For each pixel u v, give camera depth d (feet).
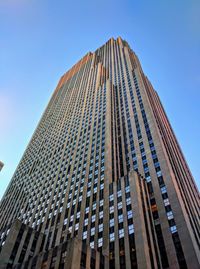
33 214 303.48
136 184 217.97
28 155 488.02
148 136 290.15
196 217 228.43
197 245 177.88
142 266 158.30
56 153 396.16
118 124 353.92
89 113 423.23
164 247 175.83
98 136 341.21
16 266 186.60
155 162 249.14
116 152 299.79
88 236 210.38
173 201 200.23
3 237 223.10
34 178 386.11
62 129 454.81
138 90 399.85
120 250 178.91
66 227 239.71
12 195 394.73
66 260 153.58
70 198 276.00
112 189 237.04
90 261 162.91
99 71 553.23
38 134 538.06
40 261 171.12
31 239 230.68
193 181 341.21
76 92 571.69
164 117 429.79
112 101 415.44
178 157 332.60
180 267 159.22
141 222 184.55
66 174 324.19
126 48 650.84
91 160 306.96
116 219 204.44
